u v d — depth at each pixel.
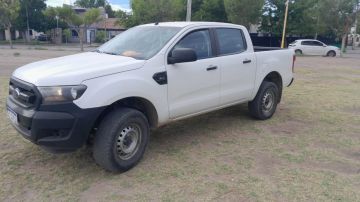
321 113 7.52
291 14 39.88
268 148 5.35
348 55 33.91
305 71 15.84
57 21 57.69
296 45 31.02
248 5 33.66
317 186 4.14
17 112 4.13
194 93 5.24
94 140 4.25
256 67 6.34
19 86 4.21
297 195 3.93
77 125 3.94
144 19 30.88
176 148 5.28
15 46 39.88
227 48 5.86
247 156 5.02
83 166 4.62
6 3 34.12
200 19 42.19
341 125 6.65
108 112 4.34
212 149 5.27
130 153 4.49
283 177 4.37
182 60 4.71
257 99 6.58
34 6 56.44
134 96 4.39
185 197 3.87
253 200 3.82
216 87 5.59
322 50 30.92
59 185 4.12
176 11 31.03
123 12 36.19
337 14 32.50
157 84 4.66
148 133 4.68
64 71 4.07
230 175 4.41
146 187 4.09
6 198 3.82
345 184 4.21
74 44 51.81
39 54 24.58
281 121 6.83
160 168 4.58
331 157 5.05
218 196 3.90
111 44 5.53
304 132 6.16
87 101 3.96
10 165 4.60
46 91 3.89
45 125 3.88
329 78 13.39
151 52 4.84
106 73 4.18
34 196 3.87
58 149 4.08
